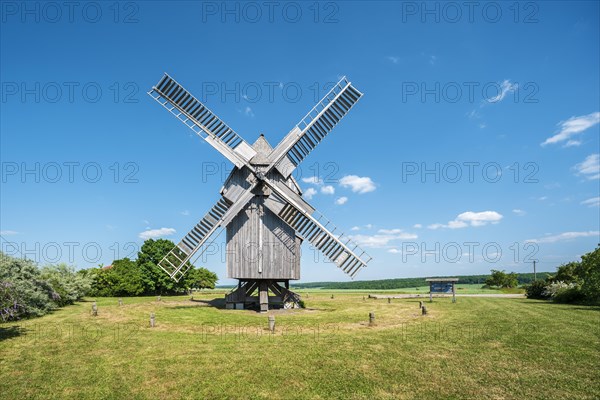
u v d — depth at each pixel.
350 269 22.66
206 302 31.02
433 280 31.80
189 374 10.38
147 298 39.34
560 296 29.52
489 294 44.47
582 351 12.03
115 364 11.35
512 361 11.13
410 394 8.88
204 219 23.98
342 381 9.72
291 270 23.16
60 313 22.88
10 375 10.51
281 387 9.41
